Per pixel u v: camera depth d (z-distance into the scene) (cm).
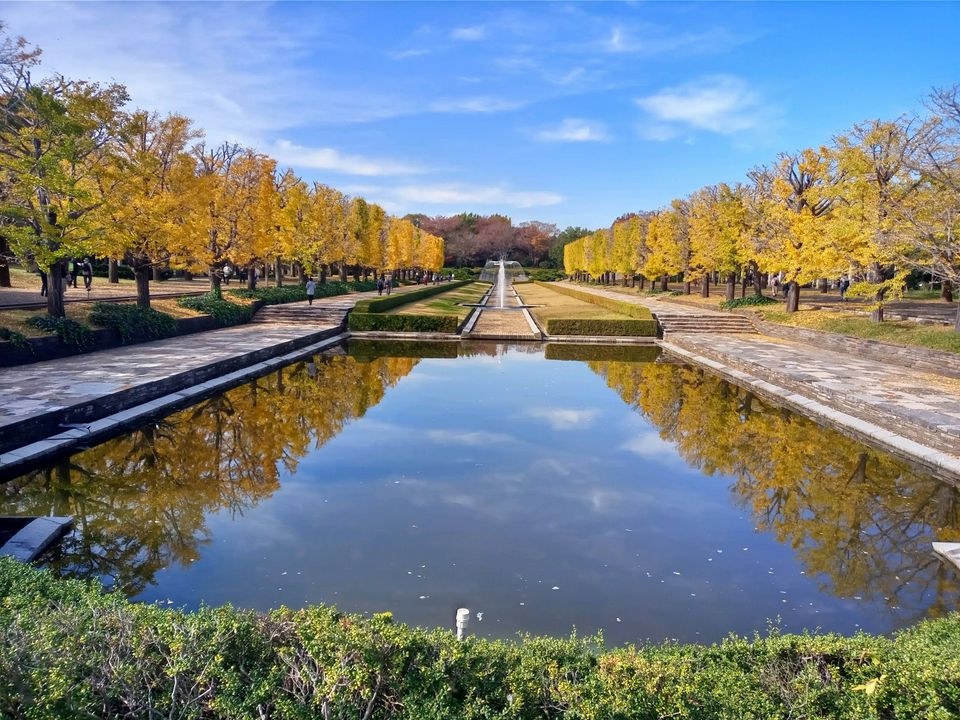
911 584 581
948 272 1484
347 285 3975
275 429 1074
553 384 1565
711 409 1305
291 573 570
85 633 309
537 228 10306
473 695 297
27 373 1227
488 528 682
